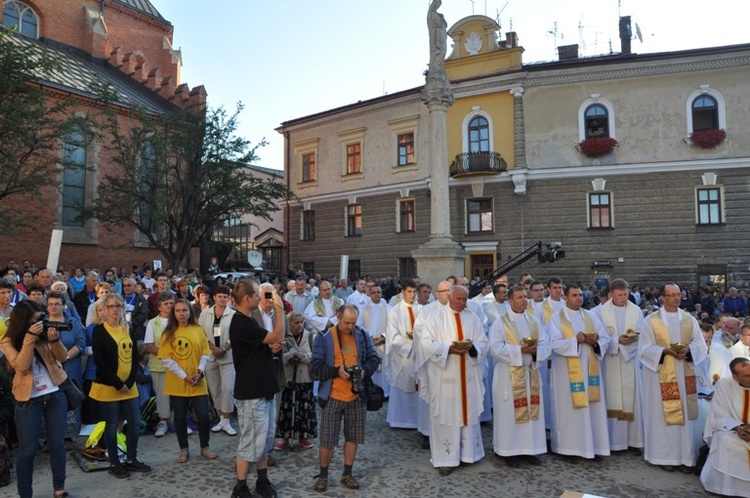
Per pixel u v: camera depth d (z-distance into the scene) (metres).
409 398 7.86
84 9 31.92
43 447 6.78
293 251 33.06
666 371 6.16
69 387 5.36
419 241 27.53
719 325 9.00
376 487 5.57
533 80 24.95
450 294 6.34
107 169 25.80
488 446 7.04
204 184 22.33
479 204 25.94
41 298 7.22
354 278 29.98
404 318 7.76
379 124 29.47
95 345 5.83
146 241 27.53
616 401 6.71
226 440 7.17
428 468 6.16
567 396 6.46
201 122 22.39
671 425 6.11
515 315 6.50
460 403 6.07
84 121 18.41
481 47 26.39
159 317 7.31
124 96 27.48
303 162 33.09
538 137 24.86
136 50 35.56
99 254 25.77
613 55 26.27
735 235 22.44
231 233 42.94
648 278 23.22
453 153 26.31
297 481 5.74
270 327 6.03
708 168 22.86
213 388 7.45
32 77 17.09
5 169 16.02
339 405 5.55
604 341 6.55
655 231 23.28
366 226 29.70
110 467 5.87
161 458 6.44
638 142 23.72
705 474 5.52
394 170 28.66
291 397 6.87
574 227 24.23
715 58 22.86
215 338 7.38
